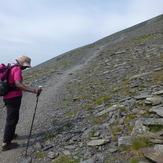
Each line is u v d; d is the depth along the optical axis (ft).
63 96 44.60
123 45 133.80
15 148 22.13
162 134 16.67
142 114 21.88
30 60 23.06
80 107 32.63
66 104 36.81
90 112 28.19
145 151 15.19
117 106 25.95
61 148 20.04
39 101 44.52
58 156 18.67
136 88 32.24
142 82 34.78
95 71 66.80
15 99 21.79
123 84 37.42
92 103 32.83
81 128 23.77
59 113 32.53
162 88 28.09
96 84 46.39
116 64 67.51
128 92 31.27
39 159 19.02
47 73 91.20
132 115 22.13
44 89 57.36
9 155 20.85
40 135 24.81
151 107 22.72
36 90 21.56
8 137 21.72
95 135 20.65
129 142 17.26
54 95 47.70
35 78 81.71
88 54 153.48
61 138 22.36
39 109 37.99
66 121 27.43
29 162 18.70
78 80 59.52
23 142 23.57
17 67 21.71
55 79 71.92
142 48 88.43
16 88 22.02
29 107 40.68
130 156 15.88
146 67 47.70
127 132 19.45
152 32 162.30
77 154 18.11
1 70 21.71
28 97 50.08
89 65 89.45
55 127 26.22
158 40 101.30
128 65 58.44
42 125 28.37
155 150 15.02
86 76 62.13
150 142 16.29
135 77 39.42
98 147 18.49
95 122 23.97
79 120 26.53
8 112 21.84
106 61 81.92
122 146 17.24
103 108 27.91
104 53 121.90
